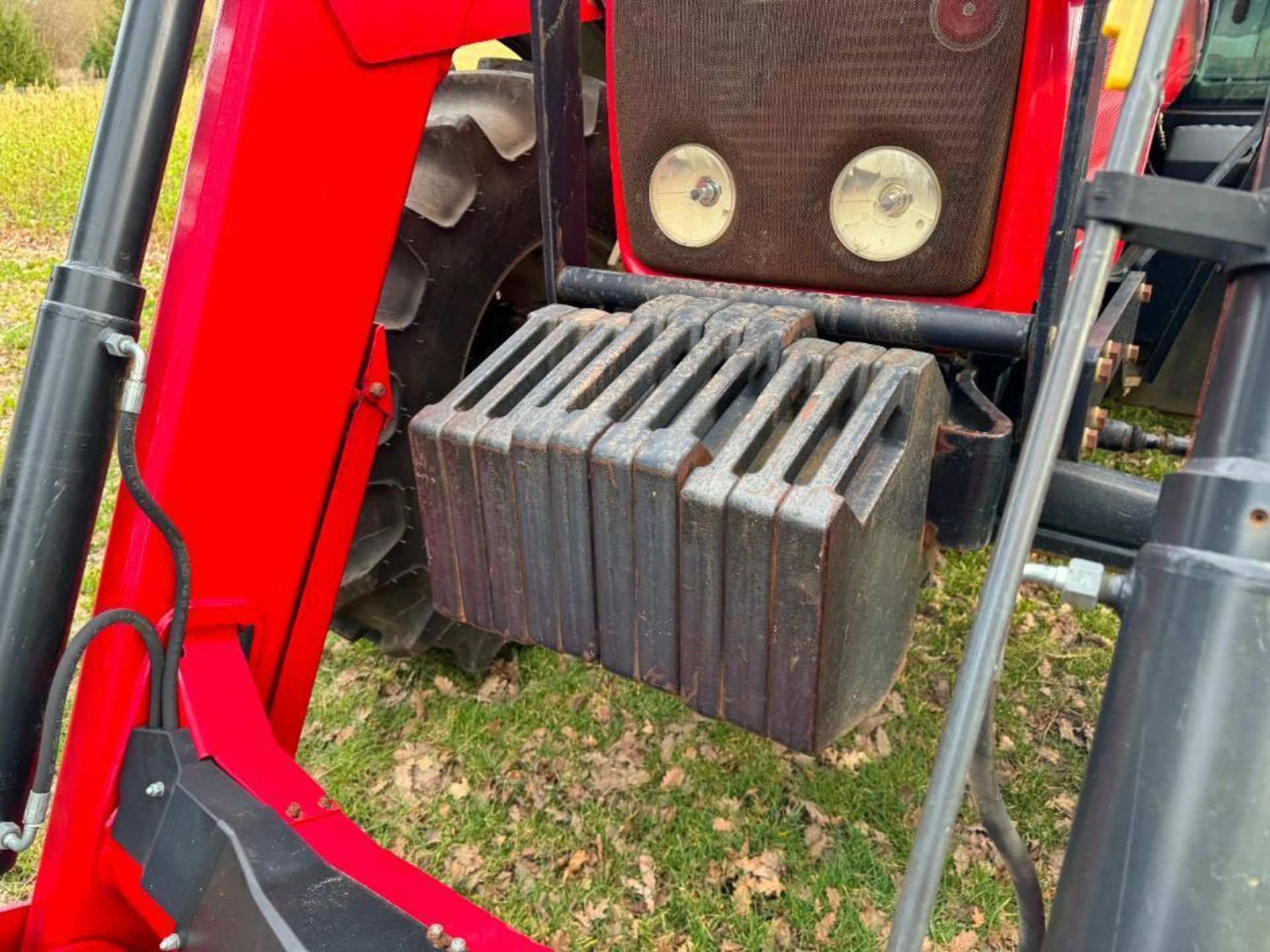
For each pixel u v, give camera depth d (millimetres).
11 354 5121
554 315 1329
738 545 997
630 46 1430
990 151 1237
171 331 1144
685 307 1256
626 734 2334
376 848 1127
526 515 1154
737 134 1387
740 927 1874
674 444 1035
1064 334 625
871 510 1010
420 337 1686
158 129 1002
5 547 982
